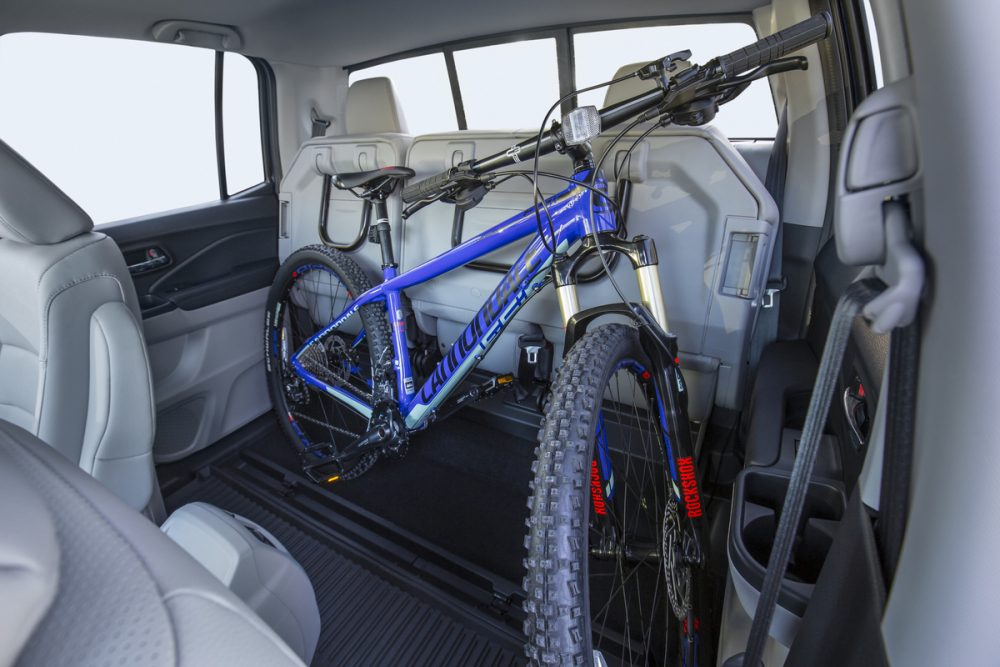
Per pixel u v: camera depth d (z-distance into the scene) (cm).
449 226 201
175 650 35
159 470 211
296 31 210
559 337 193
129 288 124
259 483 208
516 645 143
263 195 251
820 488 94
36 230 109
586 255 117
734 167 149
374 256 221
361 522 186
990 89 27
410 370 184
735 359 164
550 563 72
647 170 160
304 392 228
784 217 161
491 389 180
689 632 110
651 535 150
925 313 33
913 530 34
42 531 38
